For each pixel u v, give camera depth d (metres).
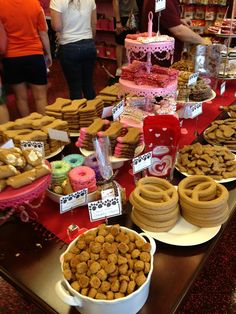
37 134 1.34
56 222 1.06
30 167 1.04
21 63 2.83
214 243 0.95
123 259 0.75
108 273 0.73
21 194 0.96
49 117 1.48
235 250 1.88
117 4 4.06
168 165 1.18
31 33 2.75
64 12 2.61
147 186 1.00
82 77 3.02
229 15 3.61
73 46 2.76
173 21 2.14
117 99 1.73
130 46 1.43
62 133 1.30
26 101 3.19
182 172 1.23
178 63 2.09
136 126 1.43
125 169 1.32
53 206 1.12
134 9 4.02
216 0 3.64
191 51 2.19
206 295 1.64
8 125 1.43
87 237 0.82
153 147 1.14
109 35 5.64
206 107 1.91
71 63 2.84
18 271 0.89
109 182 1.10
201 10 3.81
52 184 1.13
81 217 1.07
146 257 0.77
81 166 1.13
